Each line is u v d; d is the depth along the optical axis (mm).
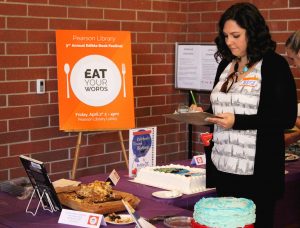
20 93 3957
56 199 2373
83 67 4066
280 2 4320
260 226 2566
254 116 2488
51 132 4168
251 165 2543
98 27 4383
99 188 2490
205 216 1902
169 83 4980
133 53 4656
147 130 3254
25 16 3924
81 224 2225
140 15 4676
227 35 2557
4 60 3846
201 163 3529
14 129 3949
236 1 4625
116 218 2289
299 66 3020
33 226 2232
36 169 2359
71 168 4324
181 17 5020
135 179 3070
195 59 4797
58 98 4020
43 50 4055
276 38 4375
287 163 3602
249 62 2561
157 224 2246
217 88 2727
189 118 2586
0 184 2850
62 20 4145
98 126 4105
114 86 4164
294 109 2514
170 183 2900
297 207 3600
